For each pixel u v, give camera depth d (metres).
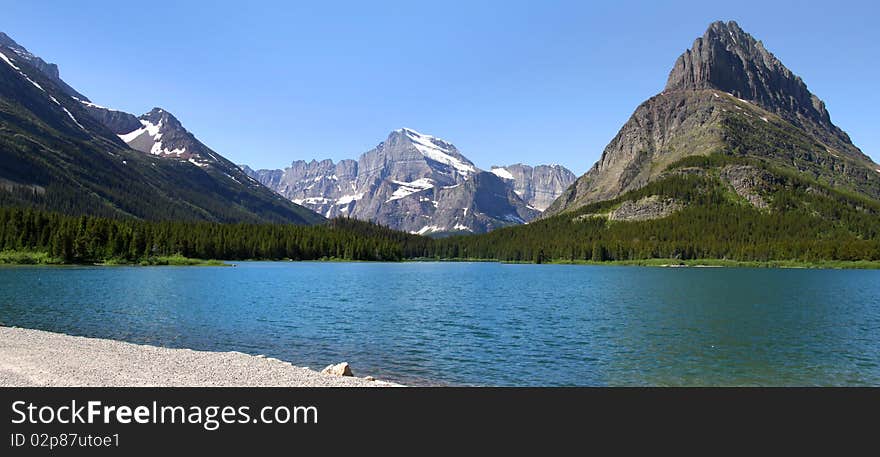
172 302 73.75
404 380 32.25
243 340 46.16
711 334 52.38
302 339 47.22
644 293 103.50
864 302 85.44
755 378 34.69
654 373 35.78
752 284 132.25
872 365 39.09
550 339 48.78
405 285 122.56
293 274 160.25
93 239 167.50
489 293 102.12
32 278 105.75
